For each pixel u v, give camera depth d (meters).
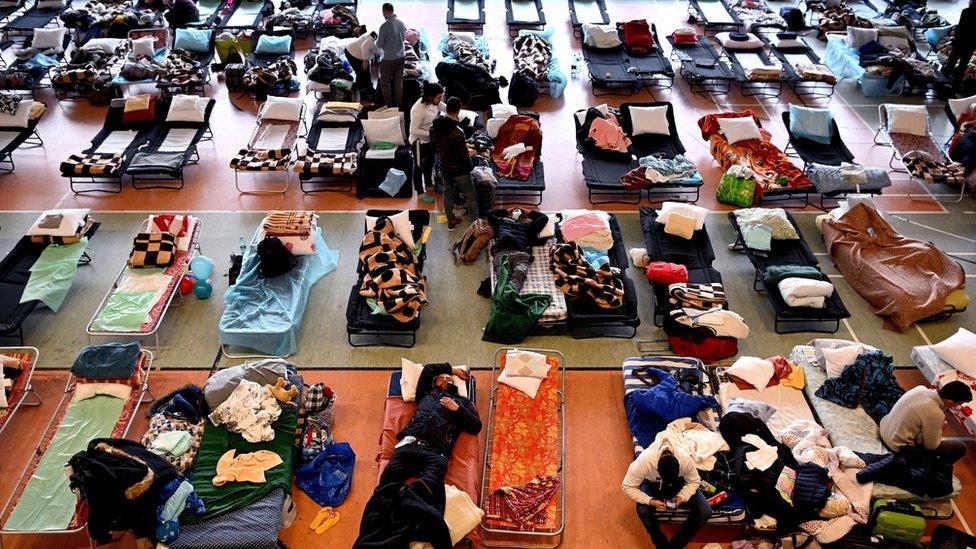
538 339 9.29
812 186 11.46
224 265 10.30
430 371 8.02
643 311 9.72
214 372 8.73
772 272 9.55
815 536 6.84
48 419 8.25
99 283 9.98
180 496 6.70
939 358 8.42
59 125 13.64
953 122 13.20
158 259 9.56
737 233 10.75
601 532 7.23
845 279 10.28
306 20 16.20
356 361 8.95
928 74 14.71
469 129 12.29
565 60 15.95
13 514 6.85
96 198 11.63
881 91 14.99
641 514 6.94
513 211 10.45
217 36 15.32
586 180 11.58
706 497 7.06
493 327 9.10
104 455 6.66
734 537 7.20
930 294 9.52
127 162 11.73
